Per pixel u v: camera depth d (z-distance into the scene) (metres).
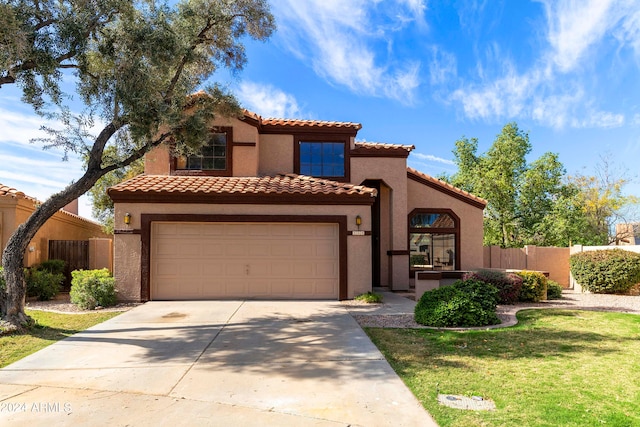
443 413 4.71
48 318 10.35
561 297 14.55
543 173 26.28
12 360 6.88
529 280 13.40
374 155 16.52
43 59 8.31
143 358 6.90
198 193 12.73
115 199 12.69
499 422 4.47
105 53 9.38
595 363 6.60
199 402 5.05
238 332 8.69
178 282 12.95
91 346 7.67
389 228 17.05
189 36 10.61
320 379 5.85
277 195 13.04
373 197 13.47
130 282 12.55
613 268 15.24
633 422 4.46
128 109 9.08
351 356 6.98
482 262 17.58
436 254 17.52
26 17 8.36
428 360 6.76
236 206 13.02
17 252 9.09
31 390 5.47
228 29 11.49
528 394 5.29
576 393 5.32
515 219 26.91
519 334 8.58
